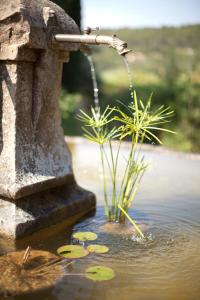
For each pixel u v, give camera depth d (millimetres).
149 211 2562
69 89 8875
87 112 8352
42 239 2094
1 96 2201
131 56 10414
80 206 2551
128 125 2186
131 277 1696
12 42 2100
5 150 2197
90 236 2123
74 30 2424
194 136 5668
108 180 3256
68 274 1689
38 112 2273
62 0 7555
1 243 2008
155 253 1951
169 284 1648
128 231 2219
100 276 1667
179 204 2717
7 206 2164
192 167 3721
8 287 1549
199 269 1794
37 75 2244
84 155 4086
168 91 6602
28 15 2084
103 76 11023
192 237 2166
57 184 2422
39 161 2324
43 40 2174
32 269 1706
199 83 6105
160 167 3682
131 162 2326
